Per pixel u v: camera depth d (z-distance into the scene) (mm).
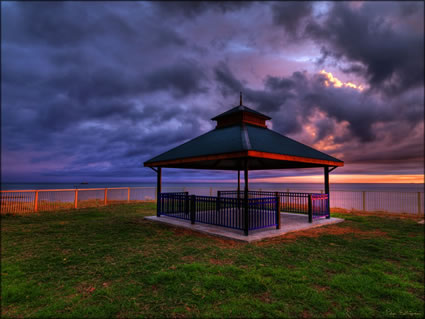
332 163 11297
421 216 13023
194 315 3531
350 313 3586
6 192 14062
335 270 5250
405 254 6410
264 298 4012
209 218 10984
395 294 4145
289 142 11234
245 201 8234
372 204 34906
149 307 3766
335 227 10008
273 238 8078
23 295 4234
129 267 5492
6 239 8164
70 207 16594
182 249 6852
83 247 7148
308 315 3533
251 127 11078
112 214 13867
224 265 5523
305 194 12648
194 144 11219
